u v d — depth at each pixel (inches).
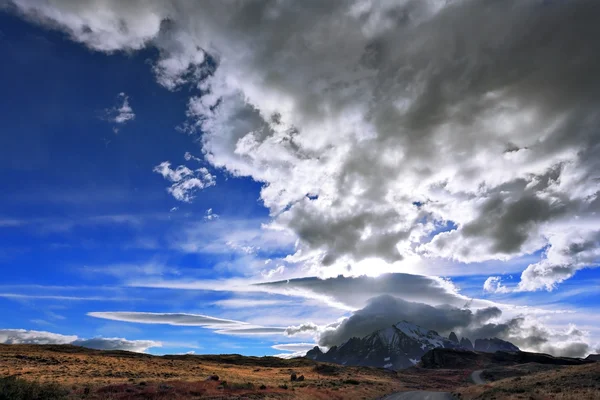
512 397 1462.8
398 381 4357.8
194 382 1672.0
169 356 4877.0
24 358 2765.7
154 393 1256.8
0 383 853.8
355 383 2913.4
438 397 2039.9
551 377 2082.9
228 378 2438.5
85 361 2913.4
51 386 960.3
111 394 1209.4
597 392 1342.3
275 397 1454.2
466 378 4977.9
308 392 1755.7
